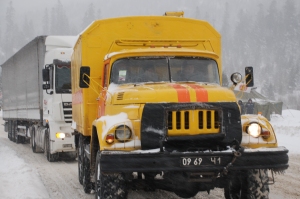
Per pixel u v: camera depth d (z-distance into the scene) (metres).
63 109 17.34
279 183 12.06
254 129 8.05
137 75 9.36
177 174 8.05
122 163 7.34
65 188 11.93
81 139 11.95
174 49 9.59
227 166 7.48
